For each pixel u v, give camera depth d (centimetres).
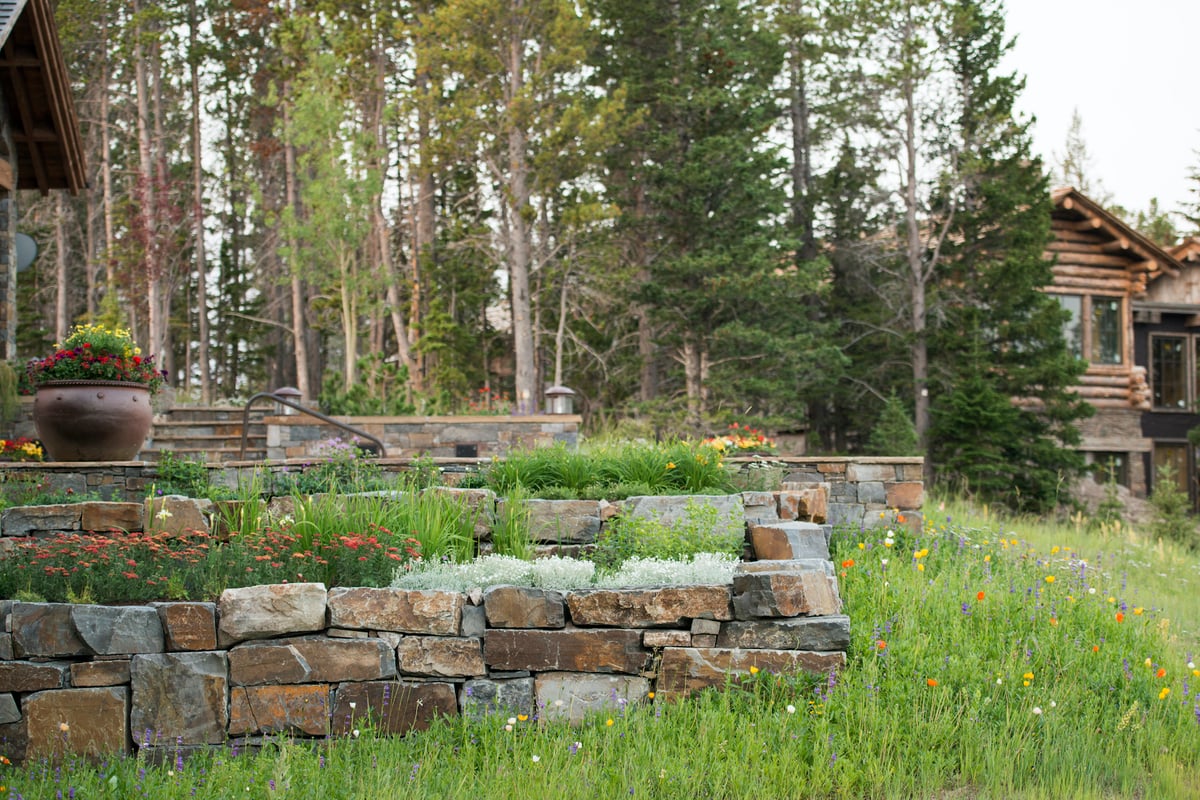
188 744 559
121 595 602
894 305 2498
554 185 2341
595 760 534
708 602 604
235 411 1669
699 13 2202
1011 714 582
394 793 488
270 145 2919
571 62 2189
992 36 2314
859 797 510
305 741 565
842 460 987
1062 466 2219
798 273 2202
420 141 2362
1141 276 2642
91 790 497
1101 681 634
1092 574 941
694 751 537
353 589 589
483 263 2811
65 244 3341
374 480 941
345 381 1994
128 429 1012
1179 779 535
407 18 2589
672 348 2575
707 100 2148
